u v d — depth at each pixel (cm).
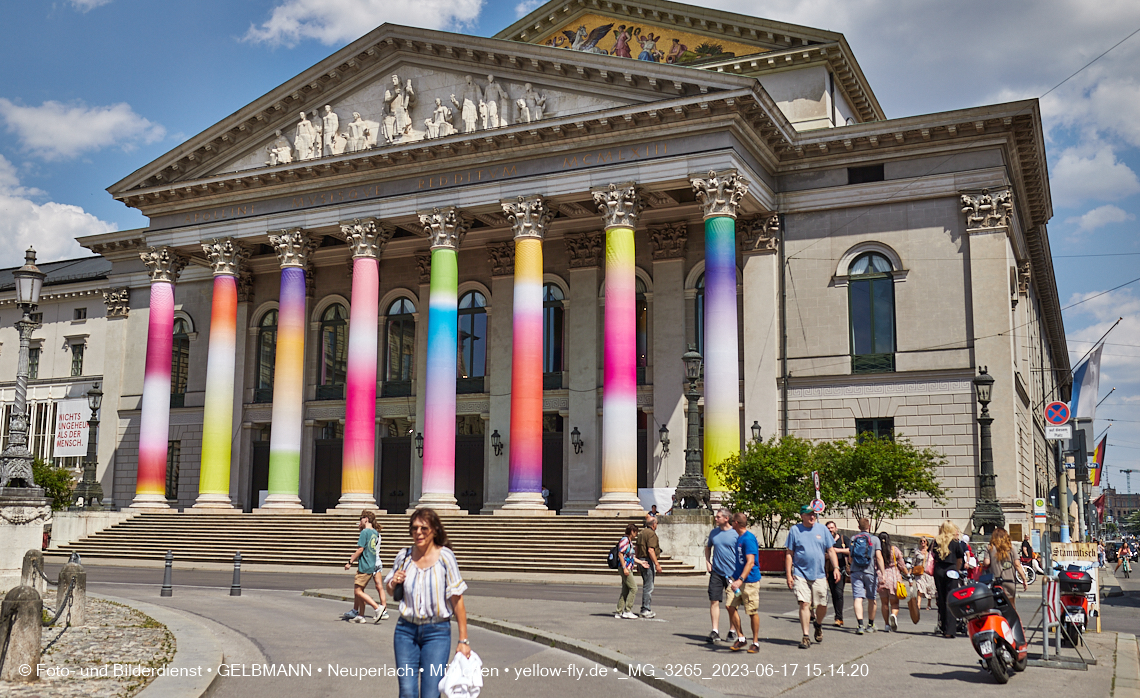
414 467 5262
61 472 5947
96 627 1853
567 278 5097
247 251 5269
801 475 3616
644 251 4944
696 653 1625
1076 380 4322
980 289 4212
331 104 4981
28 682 1293
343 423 5569
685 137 4200
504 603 2542
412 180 4712
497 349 5159
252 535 4406
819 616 1769
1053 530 6794
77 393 6881
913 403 4278
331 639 1842
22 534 2312
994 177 4238
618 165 4291
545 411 5066
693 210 4772
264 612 2297
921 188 4359
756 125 4275
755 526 3891
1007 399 4125
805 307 4509
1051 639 1933
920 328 4306
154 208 5284
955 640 1870
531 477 4250
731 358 4038
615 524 3919
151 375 5153
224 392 4972
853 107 5447
